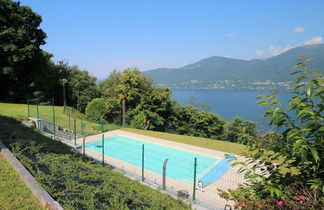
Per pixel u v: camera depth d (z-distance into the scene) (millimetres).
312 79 2225
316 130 2080
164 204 5086
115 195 4508
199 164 14188
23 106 28453
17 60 29766
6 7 29938
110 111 33094
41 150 7617
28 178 4789
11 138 8547
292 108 2242
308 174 2271
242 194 2732
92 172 6051
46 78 36406
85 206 3965
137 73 35062
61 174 5434
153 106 31844
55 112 27922
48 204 3850
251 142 2857
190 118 35781
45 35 35562
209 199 8938
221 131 36156
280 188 2246
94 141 18969
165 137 21703
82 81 41906
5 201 3992
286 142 2395
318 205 1964
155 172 12453
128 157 15508
